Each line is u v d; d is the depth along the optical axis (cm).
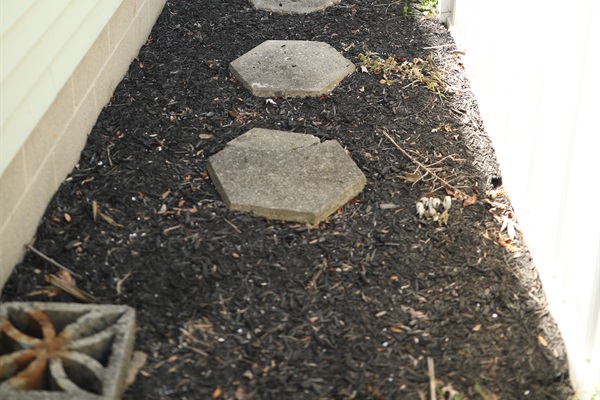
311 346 193
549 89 210
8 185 200
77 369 176
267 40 325
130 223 224
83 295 199
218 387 181
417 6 361
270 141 259
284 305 203
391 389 184
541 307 208
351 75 304
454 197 246
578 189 190
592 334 185
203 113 276
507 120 250
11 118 195
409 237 228
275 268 213
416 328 200
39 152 218
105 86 273
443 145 270
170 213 229
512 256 224
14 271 205
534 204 224
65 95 235
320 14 351
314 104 286
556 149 204
